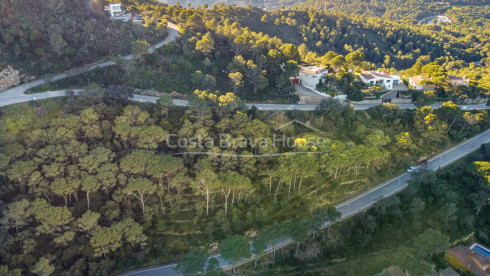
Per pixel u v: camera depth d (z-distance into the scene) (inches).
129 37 5009.8
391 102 4923.7
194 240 3053.6
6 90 3843.5
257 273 2955.2
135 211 3137.3
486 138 4574.3
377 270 3051.2
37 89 3890.3
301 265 3058.6
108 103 3769.7
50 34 4478.3
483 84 5585.6
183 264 2669.8
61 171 2933.1
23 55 4165.8
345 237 3272.6
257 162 3624.5
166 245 2987.2
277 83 4756.4
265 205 3388.3
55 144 3095.5
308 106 4510.3
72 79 4151.1
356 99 4692.4
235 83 4443.9
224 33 5664.4
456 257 3036.4
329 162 3491.6
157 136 3361.2
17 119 3297.2
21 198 2778.1
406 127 4421.8
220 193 3427.7
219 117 3833.7
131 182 2908.5
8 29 4222.4
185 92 4313.5
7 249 2571.4
